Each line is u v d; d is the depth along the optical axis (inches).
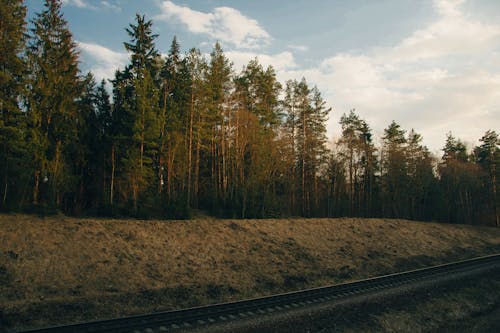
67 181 1026.1
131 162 1079.0
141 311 486.3
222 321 412.5
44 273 594.6
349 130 2042.3
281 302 494.0
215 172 1537.9
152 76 1320.1
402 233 1316.4
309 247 1007.6
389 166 2073.1
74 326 371.2
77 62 1119.6
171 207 1101.1
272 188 1601.9
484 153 2225.6
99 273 629.6
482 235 1549.0
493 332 462.9
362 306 494.9
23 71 961.5
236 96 1499.8
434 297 570.6
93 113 1277.1
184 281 654.5
